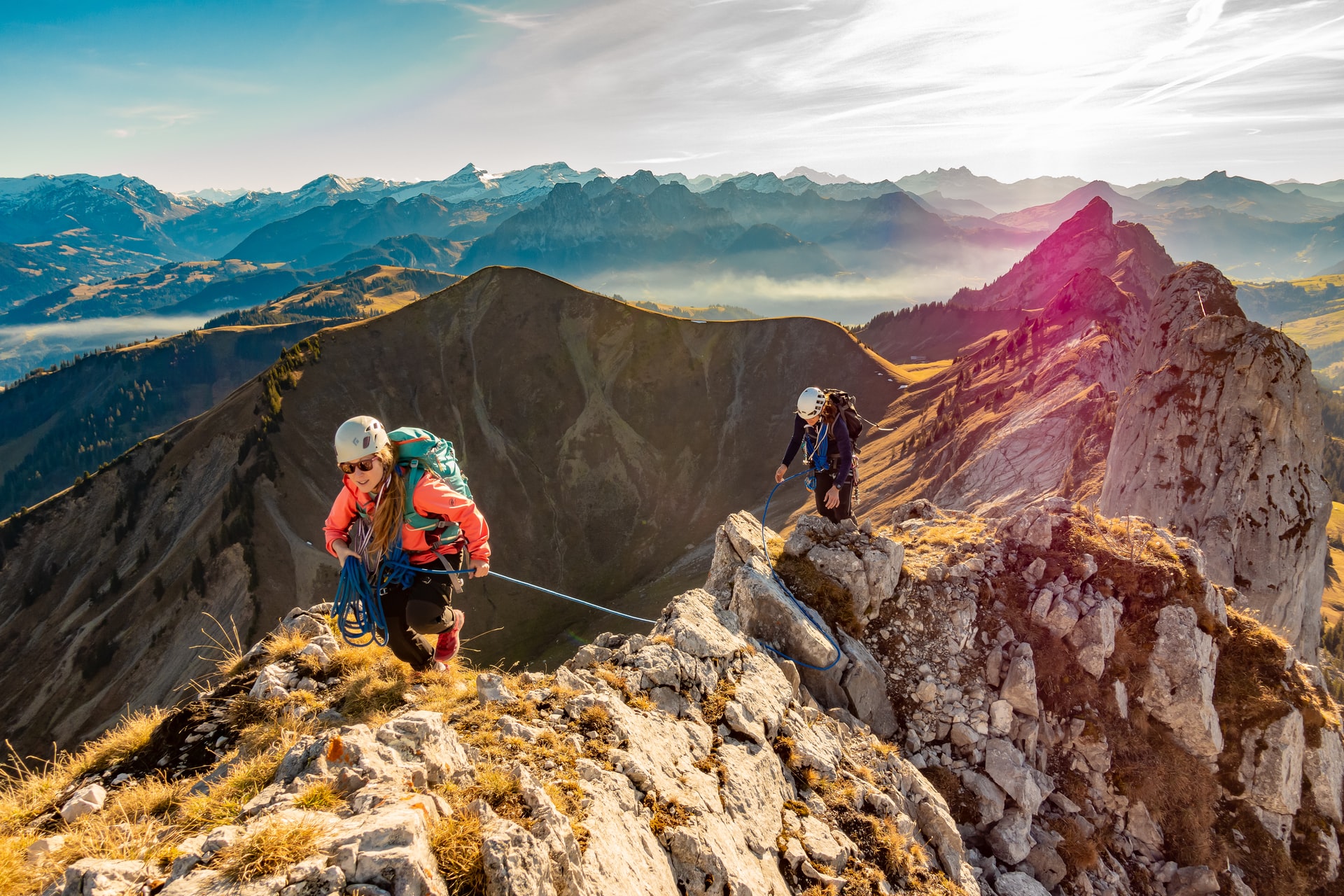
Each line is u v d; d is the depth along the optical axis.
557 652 132.00
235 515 147.88
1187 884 10.09
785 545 12.24
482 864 3.92
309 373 186.75
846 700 10.49
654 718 7.09
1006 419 103.19
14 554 161.50
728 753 7.21
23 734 125.56
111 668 132.00
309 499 159.12
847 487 11.77
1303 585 32.44
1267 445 33.38
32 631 147.00
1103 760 10.80
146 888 3.62
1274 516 32.81
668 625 9.14
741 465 199.88
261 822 3.97
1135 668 11.45
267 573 141.12
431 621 5.67
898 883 7.32
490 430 197.88
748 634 10.45
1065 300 142.00
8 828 5.22
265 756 5.41
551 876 4.18
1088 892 9.59
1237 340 34.97
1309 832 10.70
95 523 163.88
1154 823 10.59
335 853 3.64
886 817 8.07
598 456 199.12
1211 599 12.04
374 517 5.41
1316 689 11.79
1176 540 12.86
